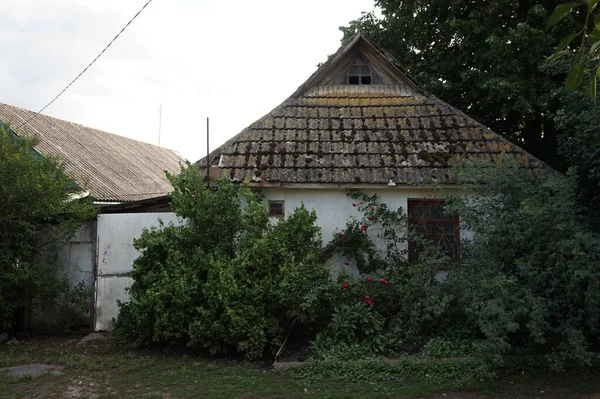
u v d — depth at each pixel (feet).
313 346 23.66
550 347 22.09
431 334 24.73
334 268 30.01
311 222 26.71
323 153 32.50
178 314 24.08
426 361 21.39
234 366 22.57
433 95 37.99
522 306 20.13
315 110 36.96
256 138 34.14
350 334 23.65
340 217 30.68
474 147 32.68
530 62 35.50
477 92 40.11
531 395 18.39
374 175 30.42
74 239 31.27
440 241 30.55
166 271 24.82
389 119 35.88
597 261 20.15
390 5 46.26
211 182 30.58
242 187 27.35
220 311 23.80
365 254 29.78
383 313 25.79
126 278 30.89
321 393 18.81
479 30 37.55
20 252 28.48
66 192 31.19
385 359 22.15
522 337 22.65
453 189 29.58
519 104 34.81
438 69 43.27
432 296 23.91
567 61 25.93
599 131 23.68
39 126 60.90
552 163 40.09
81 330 30.83
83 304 30.30
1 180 27.53
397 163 31.37
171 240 25.89
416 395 18.56
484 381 19.67
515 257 23.03
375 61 39.47
